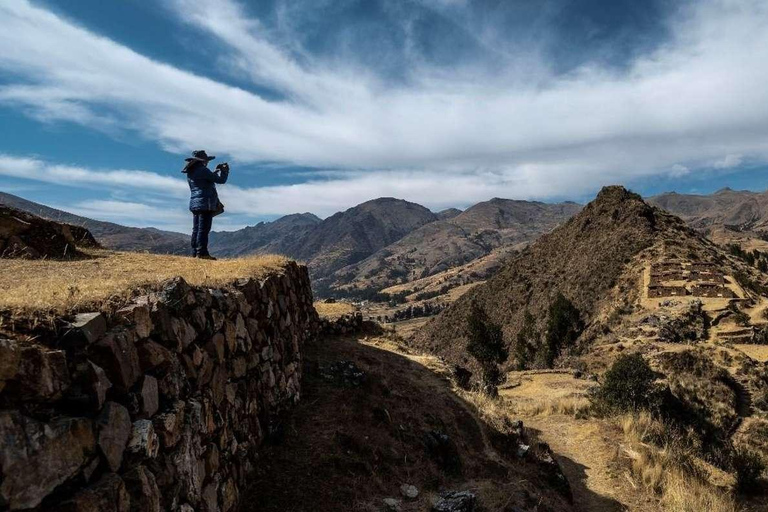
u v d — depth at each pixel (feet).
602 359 165.89
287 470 25.50
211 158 41.16
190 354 18.76
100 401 12.57
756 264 430.61
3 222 28.60
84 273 23.31
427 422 37.19
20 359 10.73
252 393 26.32
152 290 18.26
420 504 26.27
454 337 331.16
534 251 379.55
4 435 9.77
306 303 52.06
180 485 15.56
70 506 10.67
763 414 118.93
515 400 77.46
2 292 15.33
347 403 35.40
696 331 170.50
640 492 40.27
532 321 250.57
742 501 47.73
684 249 250.37
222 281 25.79
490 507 28.25
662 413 74.33
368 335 68.23
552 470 38.83
